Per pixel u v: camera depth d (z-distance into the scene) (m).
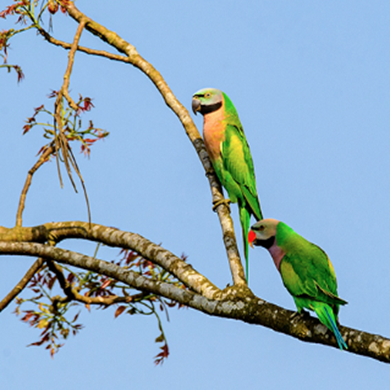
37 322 10.57
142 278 8.84
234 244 9.99
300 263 9.08
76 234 10.23
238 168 12.31
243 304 8.00
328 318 7.46
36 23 11.63
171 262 9.14
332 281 9.05
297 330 7.61
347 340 7.23
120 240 9.84
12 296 10.55
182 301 8.40
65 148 8.15
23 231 10.39
